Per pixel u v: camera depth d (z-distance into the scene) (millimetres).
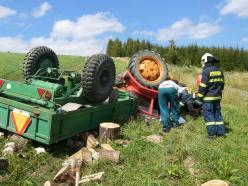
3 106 3975
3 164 3279
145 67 5742
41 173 3393
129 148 3920
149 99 5820
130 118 5172
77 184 3133
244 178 3371
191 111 5699
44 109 3639
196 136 4594
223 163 3605
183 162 3727
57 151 3910
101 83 4418
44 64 4855
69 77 4488
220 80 4645
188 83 10922
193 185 3293
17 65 16156
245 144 4480
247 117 6348
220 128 4707
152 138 4430
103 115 4574
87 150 3734
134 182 3240
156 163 3627
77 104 4090
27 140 3854
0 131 4223
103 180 3258
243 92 11664
